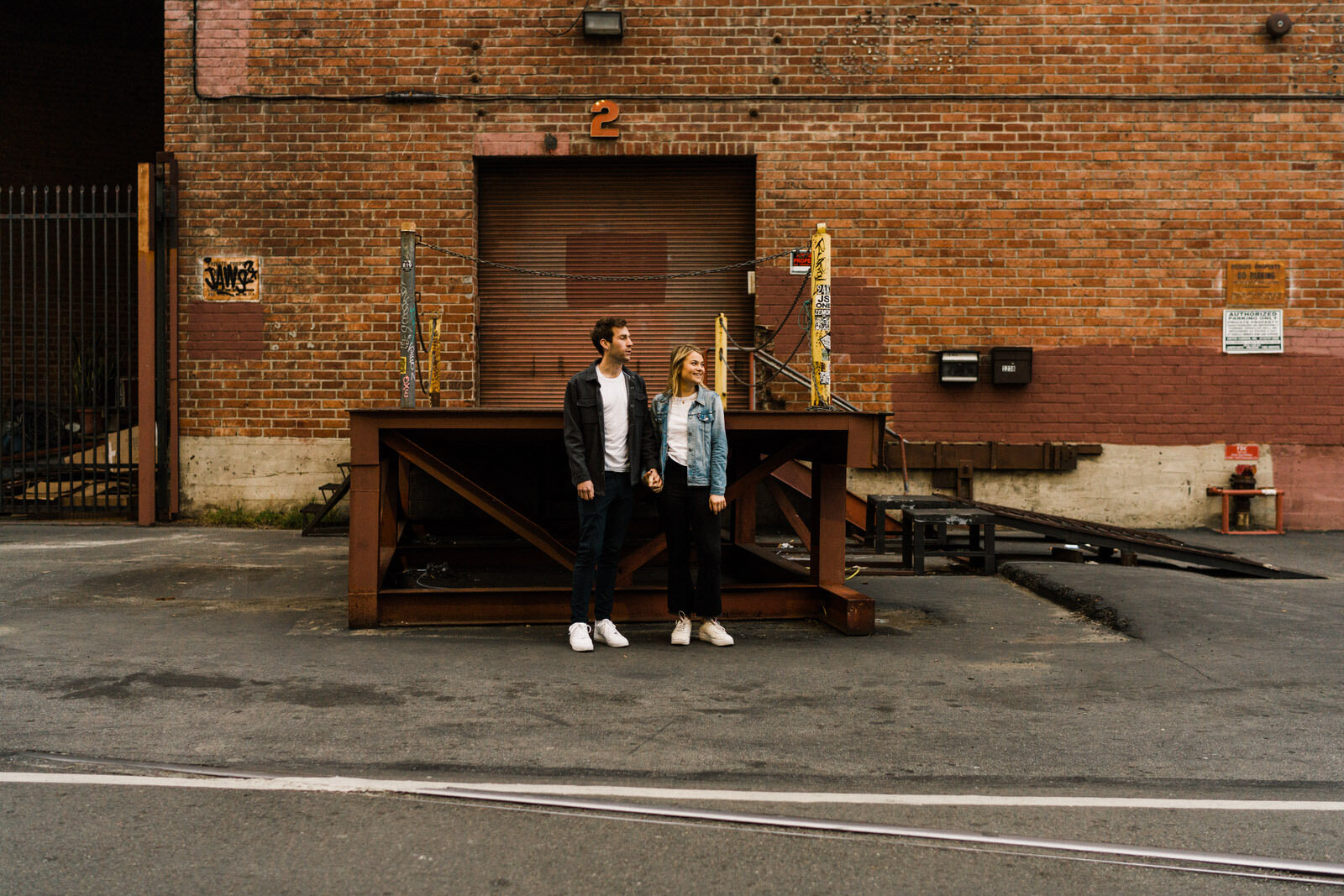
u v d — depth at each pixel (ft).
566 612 21.20
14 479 38.11
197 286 36.09
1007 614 22.17
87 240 54.54
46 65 54.34
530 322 37.35
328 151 36.01
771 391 36.09
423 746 12.92
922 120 35.83
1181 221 35.68
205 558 29.07
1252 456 35.88
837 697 15.40
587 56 35.96
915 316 35.96
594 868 9.51
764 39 35.88
